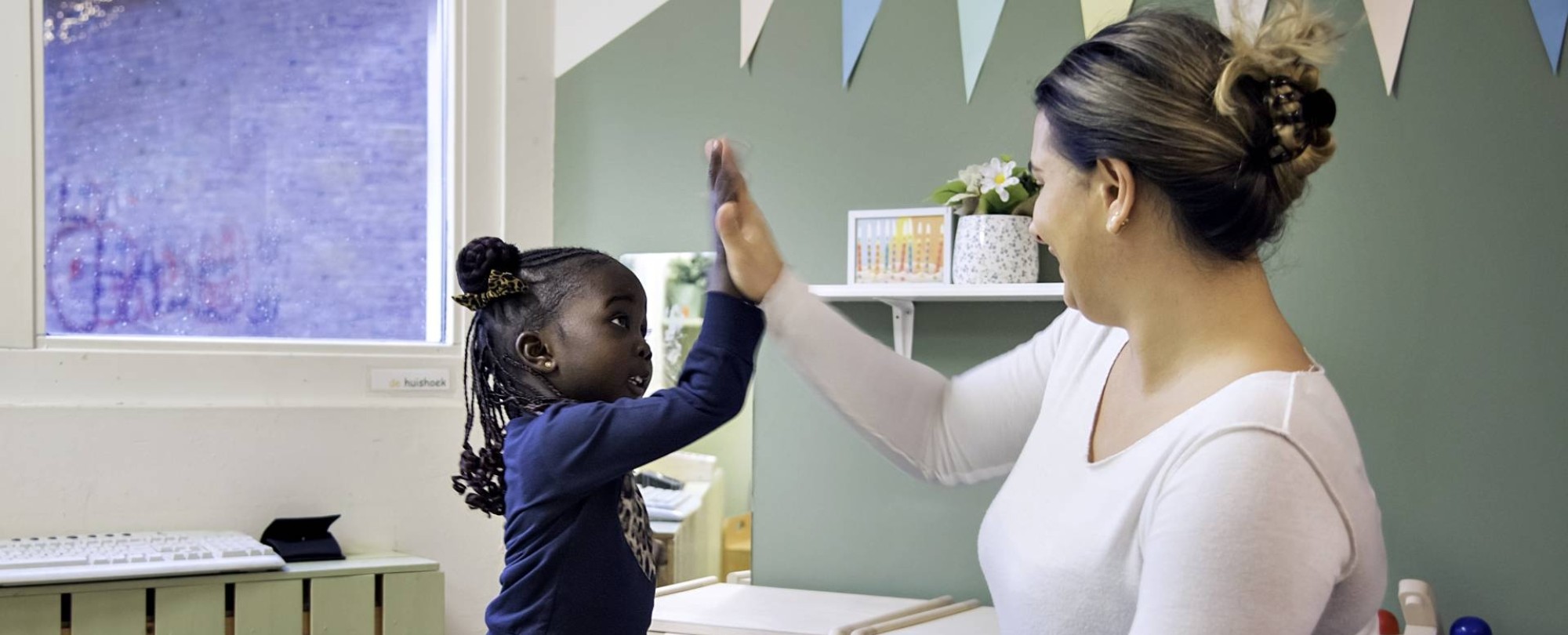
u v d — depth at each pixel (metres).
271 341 2.26
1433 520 1.95
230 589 1.88
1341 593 0.83
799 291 1.18
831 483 2.29
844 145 2.30
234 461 2.17
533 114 2.46
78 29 2.14
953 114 2.23
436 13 2.42
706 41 2.40
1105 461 0.91
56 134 2.13
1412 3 1.98
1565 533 1.89
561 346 1.20
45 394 2.07
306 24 2.33
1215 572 0.77
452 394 2.36
